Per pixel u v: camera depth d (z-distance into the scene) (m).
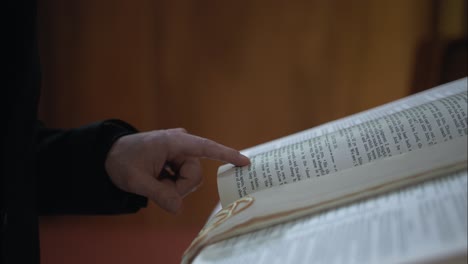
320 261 0.31
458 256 0.26
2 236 0.50
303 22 1.66
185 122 1.76
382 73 1.66
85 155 0.58
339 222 0.36
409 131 0.43
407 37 1.62
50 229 1.72
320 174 0.44
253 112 1.74
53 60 1.73
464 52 1.51
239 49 1.70
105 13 1.69
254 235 0.39
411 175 0.39
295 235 0.36
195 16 1.68
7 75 0.50
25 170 0.50
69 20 1.69
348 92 1.69
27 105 0.50
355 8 1.63
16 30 0.50
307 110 1.72
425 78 1.63
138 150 0.56
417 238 0.29
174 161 0.58
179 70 1.72
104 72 1.73
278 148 0.51
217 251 0.38
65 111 1.76
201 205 1.77
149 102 1.74
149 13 1.68
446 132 0.42
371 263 0.28
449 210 0.31
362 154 0.44
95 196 0.59
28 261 0.50
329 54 1.67
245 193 0.47
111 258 1.48
